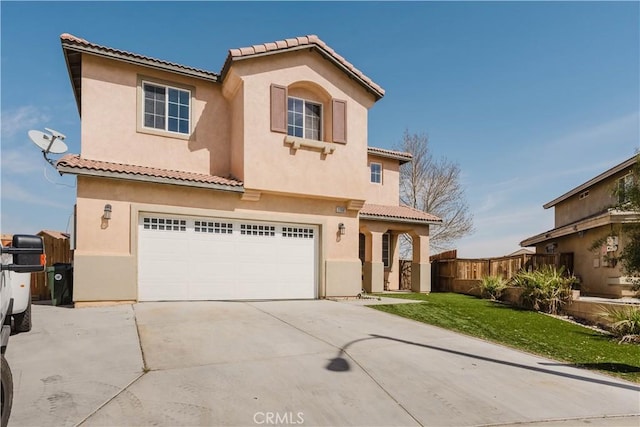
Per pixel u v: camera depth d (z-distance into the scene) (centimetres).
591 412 497
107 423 405
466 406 493
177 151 1271
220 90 1359
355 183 1412
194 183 1152
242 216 1256
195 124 1307
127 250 1097
